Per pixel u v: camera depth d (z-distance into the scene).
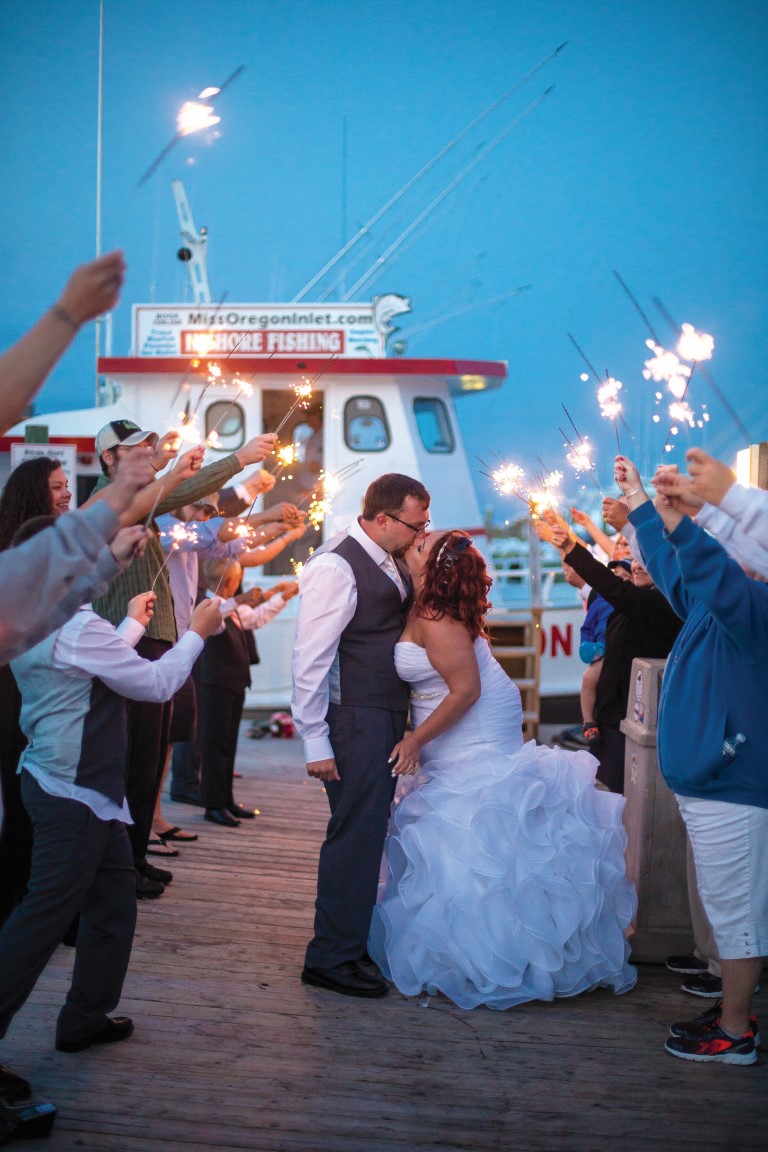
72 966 3.82
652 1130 2.77
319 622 3.68
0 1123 2.61
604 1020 3.50
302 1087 2.96
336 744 3.75
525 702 8.35
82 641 2.80
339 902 3.71
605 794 3.97
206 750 6.12
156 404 9.27
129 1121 2.75
